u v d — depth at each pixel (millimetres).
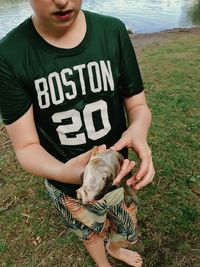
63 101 570
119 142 552
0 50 539
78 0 499
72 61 558
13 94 546
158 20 4605
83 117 591
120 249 902
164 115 1577
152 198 1104
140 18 4758
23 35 544
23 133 558
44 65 548
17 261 970
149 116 638
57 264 953
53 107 573
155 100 1729
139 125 598
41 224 1070
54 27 515
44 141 609
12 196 1188
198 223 1018
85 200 428
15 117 554
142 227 1015
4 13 5395
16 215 1109
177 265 918
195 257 933
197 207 1070
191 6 5441
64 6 483
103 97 593
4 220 1097
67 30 539
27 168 545
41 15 501
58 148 610
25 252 993
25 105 558
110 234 820
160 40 3451
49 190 702
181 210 1060
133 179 537
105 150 472
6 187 1232
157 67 2242
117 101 619
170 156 1293
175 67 2207
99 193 433
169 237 984
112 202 685
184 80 1968
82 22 561
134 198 584
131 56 619
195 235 985
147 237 988
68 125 591
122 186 564
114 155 467
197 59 2352
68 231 1037
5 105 551
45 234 1037
